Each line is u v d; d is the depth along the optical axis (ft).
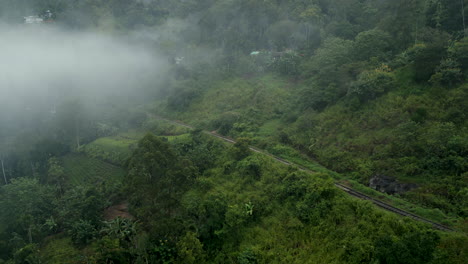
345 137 132.98
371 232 82.07
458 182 91.45
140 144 99.91
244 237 100.07
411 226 79.82
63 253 107.34
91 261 95.04
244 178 124.88
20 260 102.99
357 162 119.34
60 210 131.95
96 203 120.26
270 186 115.14
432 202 91.45
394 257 71.15
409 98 126.93
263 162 130.72
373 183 108.88
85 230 111.04
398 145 112.27
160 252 92.53
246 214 103.76
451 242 72.84
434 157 101.45
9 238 121.90
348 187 109.91
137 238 97.30
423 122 115.34
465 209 83.92
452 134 102.32
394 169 106.83
